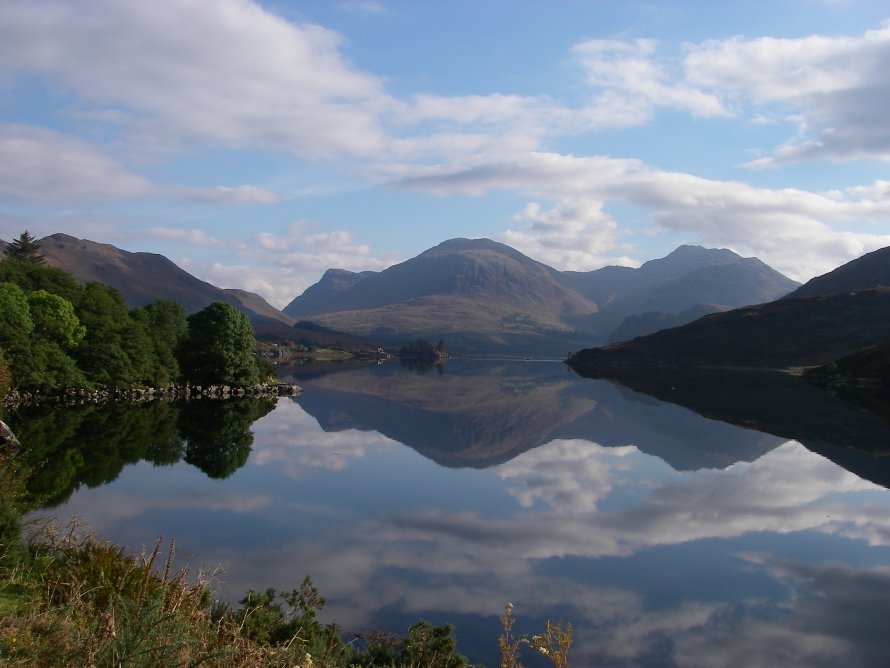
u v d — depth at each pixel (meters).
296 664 8.49
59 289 67.06
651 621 16.52
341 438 48.16
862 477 34.88
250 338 82.25
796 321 169.00
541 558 21.17
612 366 181.75
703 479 34.44
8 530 12.15
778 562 21.14
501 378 133.38
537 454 42.78
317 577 18.47
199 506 26.16
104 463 34.44
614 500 29.53
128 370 66.06
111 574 10.72
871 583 19.41
